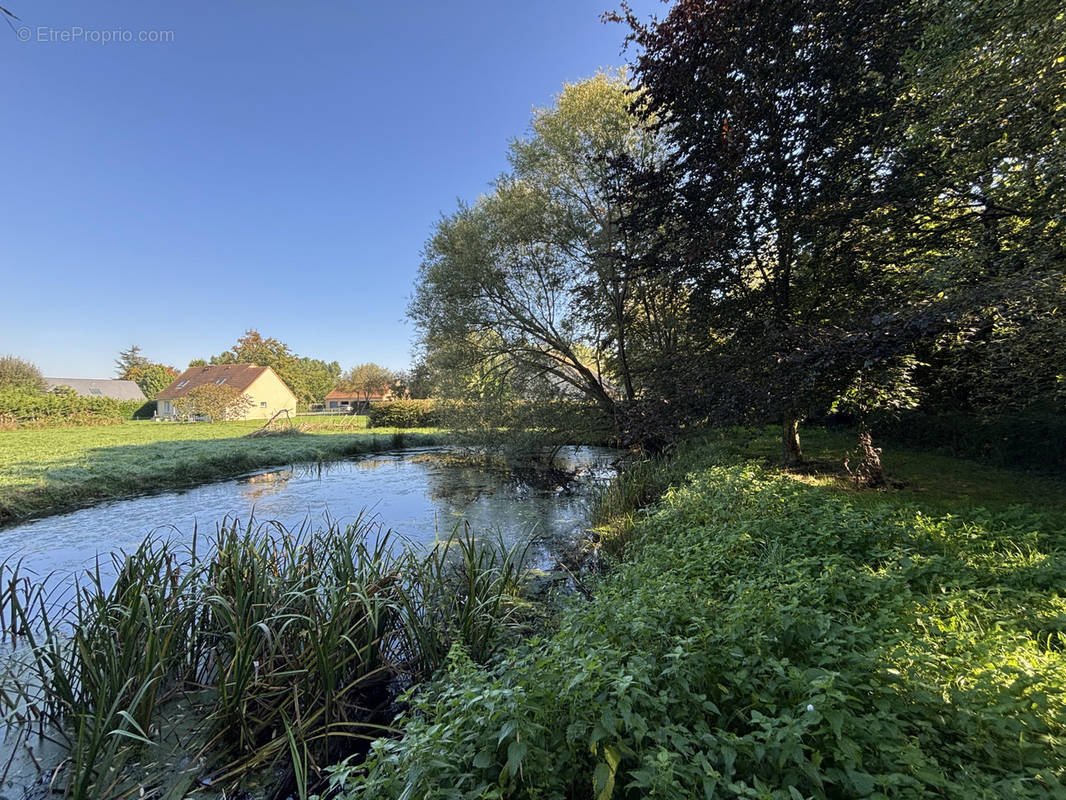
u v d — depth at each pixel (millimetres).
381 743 1620
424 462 16312
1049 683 1764
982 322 4695
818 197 6898
